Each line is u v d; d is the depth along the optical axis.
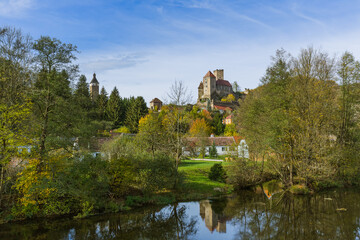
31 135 18.81
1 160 17.08
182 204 23.89
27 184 17.81
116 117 80.31
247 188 31.33
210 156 57.44
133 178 23.02
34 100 20.05
